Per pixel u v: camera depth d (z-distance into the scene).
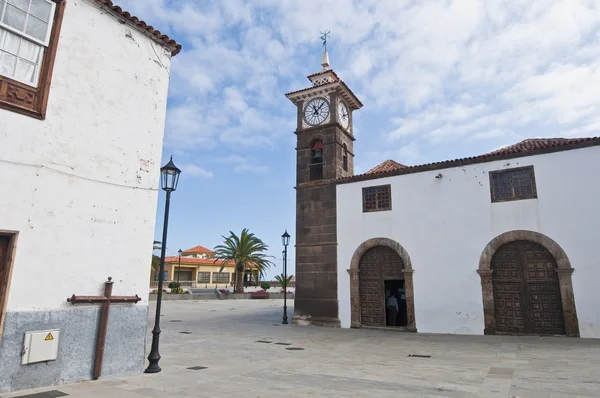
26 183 5.96
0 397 5.33
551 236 12.83
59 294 6.23
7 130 5.84
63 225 6.37
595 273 12.01
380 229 16.06
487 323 13.35
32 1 6.37
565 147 13.02
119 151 7.38
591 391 5.96
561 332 12.41
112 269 7.02
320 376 7.32
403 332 14.55
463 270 14.08
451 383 6.66
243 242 38.59
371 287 16.00
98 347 6.65
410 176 15.84
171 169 8.81
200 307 27.11
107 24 7.45
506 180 13.99
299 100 19.77
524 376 7.11
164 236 8.54
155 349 7.80
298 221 18.19
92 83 7.06
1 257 5.67
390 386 6.46
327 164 18.22
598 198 12.32
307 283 17.31
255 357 9.55
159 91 8.36
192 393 5.95
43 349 5.90
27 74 6.21
